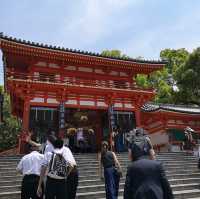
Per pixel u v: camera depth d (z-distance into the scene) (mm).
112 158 11398
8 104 48062
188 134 30531
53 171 8414
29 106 25562
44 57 27422
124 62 29828
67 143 25438
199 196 14305
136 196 5527
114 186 11094
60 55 27234
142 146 6223
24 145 24094
